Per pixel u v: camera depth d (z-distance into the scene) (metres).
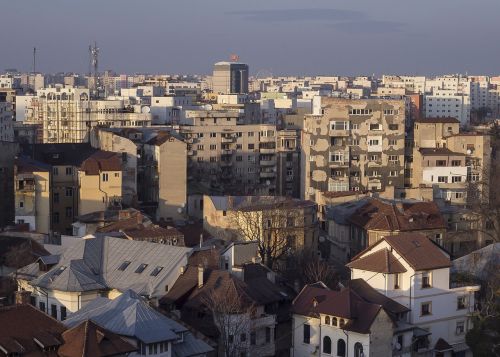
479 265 164.88
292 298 146.50
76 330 111.62
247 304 135.75
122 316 118.44
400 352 138.75
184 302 138.88
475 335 138.62
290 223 198.62
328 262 199.12
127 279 144.25
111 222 196.62
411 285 145.75
